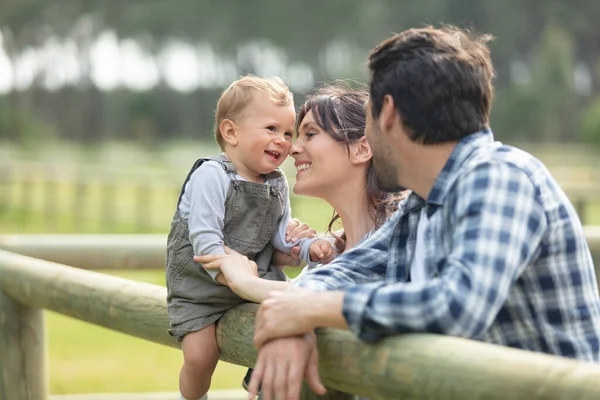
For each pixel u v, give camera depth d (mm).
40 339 3807
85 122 87812
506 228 1973
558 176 25969
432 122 2113
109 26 84250
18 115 67188
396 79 2135
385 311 1937
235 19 78625
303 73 83312
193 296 2557
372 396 1998
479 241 1956
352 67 66188
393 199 2852
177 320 2564
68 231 19438
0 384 3705
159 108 86000
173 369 7391
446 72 2102
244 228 2686
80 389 6609
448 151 2146
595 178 24609
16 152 57906
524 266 2002
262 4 76438
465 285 1916
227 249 2572
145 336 2811
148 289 2836
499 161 2057
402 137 2164
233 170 2703
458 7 71688
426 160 2170
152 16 80688
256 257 2781
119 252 4574
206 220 2580
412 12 72062
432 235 2193
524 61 74750
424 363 1838
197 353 2535
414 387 1852
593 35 74500
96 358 7844
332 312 1980
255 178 2783
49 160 49562
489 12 71438
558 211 2064
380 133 2199
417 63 2119
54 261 4527
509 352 1740
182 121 87688
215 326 2566
